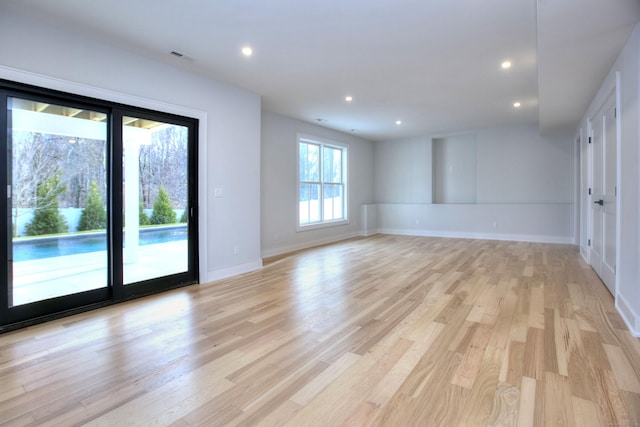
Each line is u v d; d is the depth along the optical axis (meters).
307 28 2.97
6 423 1.61
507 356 2.20
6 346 2.44
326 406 1.72
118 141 3.39
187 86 3.93
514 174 7.61
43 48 2.85
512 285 3.89
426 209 8.61
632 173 2.67
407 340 2.47
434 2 2.57
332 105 5.52
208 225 4.20
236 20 2.84
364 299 3.44
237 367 2.12
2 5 2.58
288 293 3.68
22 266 2.85
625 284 2.84
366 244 7.25
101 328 2.76
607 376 1.94
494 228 7.77
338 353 2.29
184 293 3.72
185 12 2.71
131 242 3.55
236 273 4.55
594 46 2.85
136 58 3.47
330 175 7.88
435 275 4.41
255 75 4.11
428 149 8.61
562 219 7.09
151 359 2.23
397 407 1.70
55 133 3.03
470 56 3.56
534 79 4.25
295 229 6.59
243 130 4.63
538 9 2.29
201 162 4.10
